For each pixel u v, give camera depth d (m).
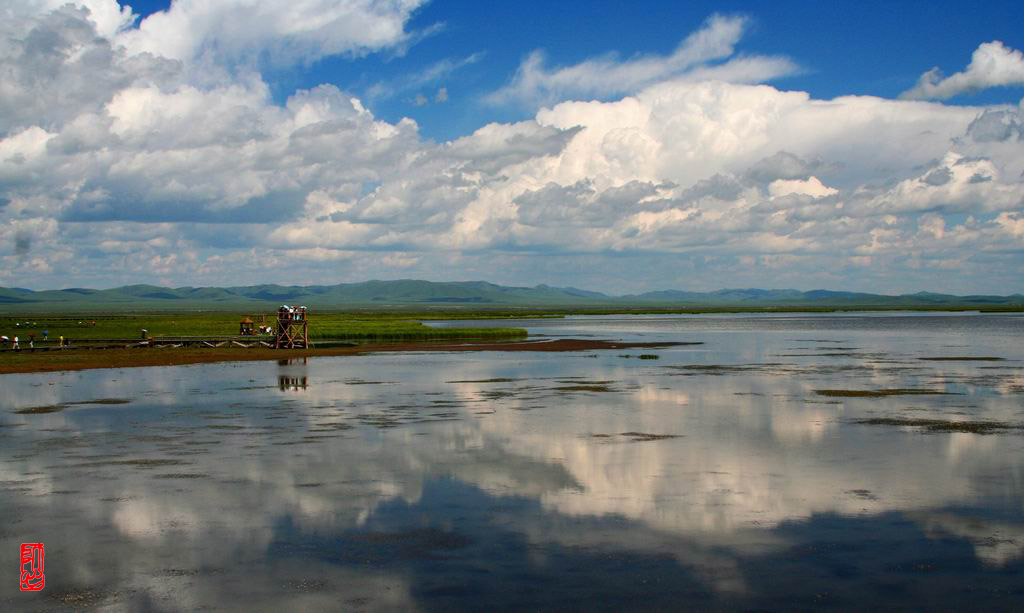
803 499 18.77
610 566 14.35
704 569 14.21
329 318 190.50
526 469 21.98
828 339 96.88
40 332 109.19
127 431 28.48
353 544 15.58
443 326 147.00
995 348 77.12
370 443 25.94
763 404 35.50
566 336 108.31
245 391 41.25
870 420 30.67
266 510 17.94
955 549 15.26
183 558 14.84
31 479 20.94
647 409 33.88
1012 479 20.77
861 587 13.41
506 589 13.32
